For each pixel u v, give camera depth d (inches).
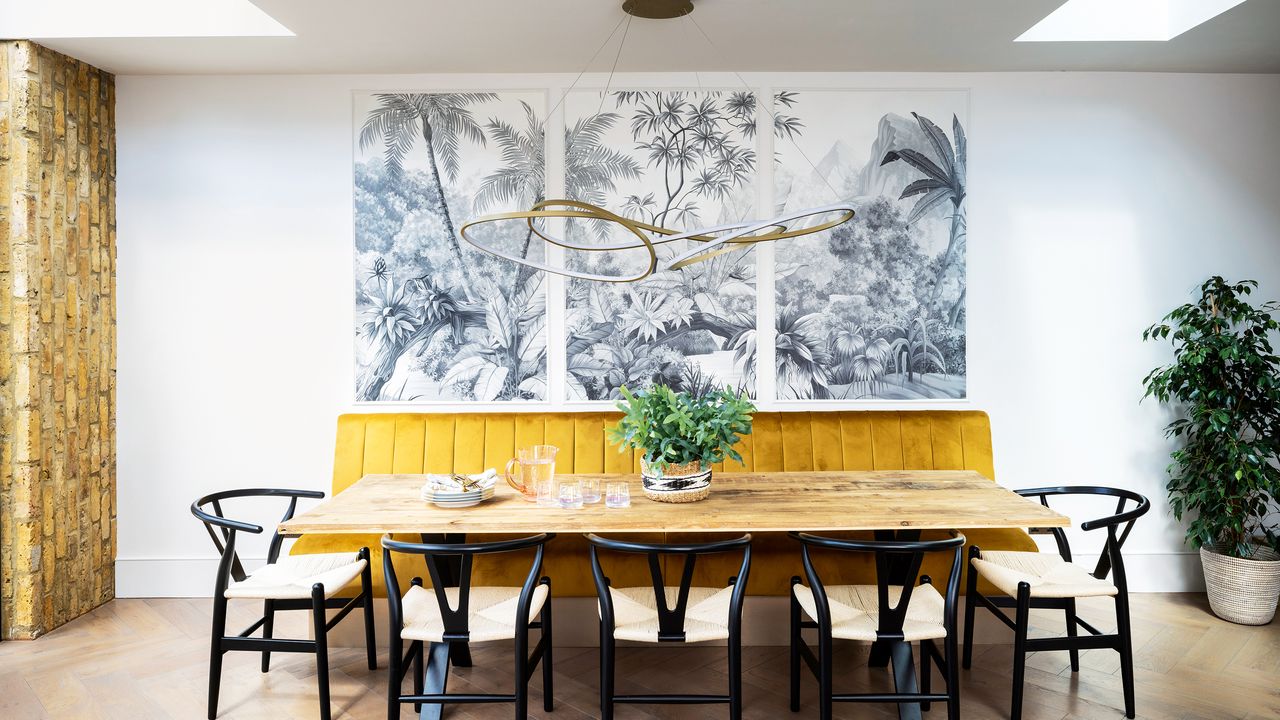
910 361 179.5
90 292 167.6
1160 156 179.0
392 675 108.5
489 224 176.6
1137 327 179.8
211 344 177.2
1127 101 178.5
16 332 150.6
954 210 178.5
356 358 177.0
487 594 121.3
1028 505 122.4
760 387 178.9
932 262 178.9
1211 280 168.1
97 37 151.5
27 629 151.1
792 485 137.3
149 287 176.2
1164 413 180.2
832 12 144.1
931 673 135.7
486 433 167.9
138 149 175.5
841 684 130.6
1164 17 158.7
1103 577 130.6
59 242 158.6
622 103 176.7
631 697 109.2
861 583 145.0
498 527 111.9
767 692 128.1
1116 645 120.2
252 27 152.9
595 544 106.0
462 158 176.7
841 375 179.3
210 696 119.9
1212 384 163.2
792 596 122.6
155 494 177.0
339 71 174.1
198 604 171.6
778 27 151.3
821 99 177.5
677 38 156.4
